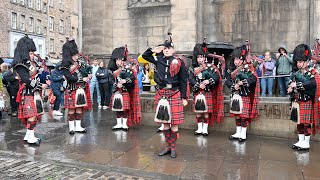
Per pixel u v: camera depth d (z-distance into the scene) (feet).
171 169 16.08
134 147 20.04
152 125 26.81
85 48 43.21
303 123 19.44
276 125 23.17
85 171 16.10
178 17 38.88
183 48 38.70
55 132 24.11
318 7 34.12
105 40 42.57
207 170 16.01
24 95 20.26
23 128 26.02
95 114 32.81
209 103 23.27
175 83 17.93
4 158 18.04
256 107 21.74
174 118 17.79
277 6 36.24
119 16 41.98
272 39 36.55
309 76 18.90
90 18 42.88
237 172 15.78
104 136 22.93
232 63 22.47
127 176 15.49
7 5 104.78
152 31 40.37
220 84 23.62
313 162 17.43
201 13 38.60
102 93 37.22
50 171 16.06
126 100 24.57
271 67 31.17
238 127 22.38
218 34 38.42
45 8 124.36
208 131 25.02
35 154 18.44
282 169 16.26
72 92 23.22
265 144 21.18
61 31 136.05
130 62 24.90
